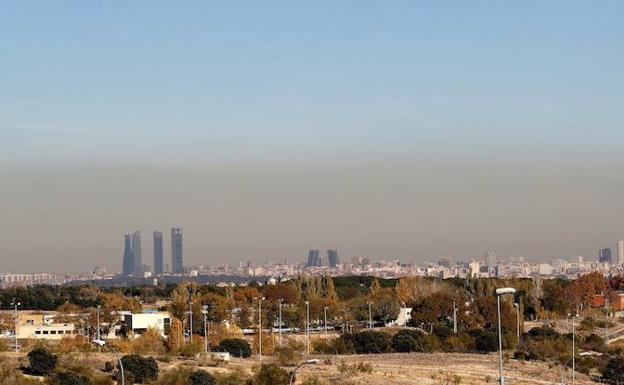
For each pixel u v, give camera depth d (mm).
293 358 159250
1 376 115125
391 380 136375
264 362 152500
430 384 134875
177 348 165875
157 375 127688
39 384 113312
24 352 145750
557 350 185625
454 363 166625
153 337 181000
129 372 121812
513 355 184125
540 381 146500
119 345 163875
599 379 155125
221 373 131875
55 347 155125
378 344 188875
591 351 191750
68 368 125500
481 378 146500
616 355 179625
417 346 191750
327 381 131750
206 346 177250
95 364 132500
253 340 195000
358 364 150500
